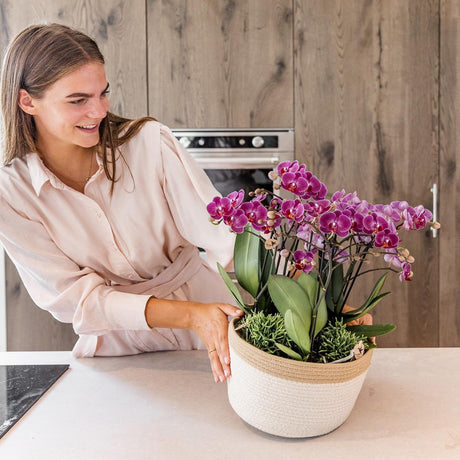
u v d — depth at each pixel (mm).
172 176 1124
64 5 2475
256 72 2504
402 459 721
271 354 740
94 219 1132
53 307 1106
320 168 2539
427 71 2494
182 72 2506
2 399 908
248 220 689
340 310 798
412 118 2516
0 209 1071
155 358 1116
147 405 893
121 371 1046
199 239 1138
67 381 996
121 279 1218
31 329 2562
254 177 2549
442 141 2521
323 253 746
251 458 727
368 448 750
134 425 824
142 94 2514
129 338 1148
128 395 932
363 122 2520
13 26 2475
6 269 2535
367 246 725
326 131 2525
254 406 765
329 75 2502
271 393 741
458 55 2484
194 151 2535
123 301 1031
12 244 1104
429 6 2469
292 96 2512
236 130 2531
